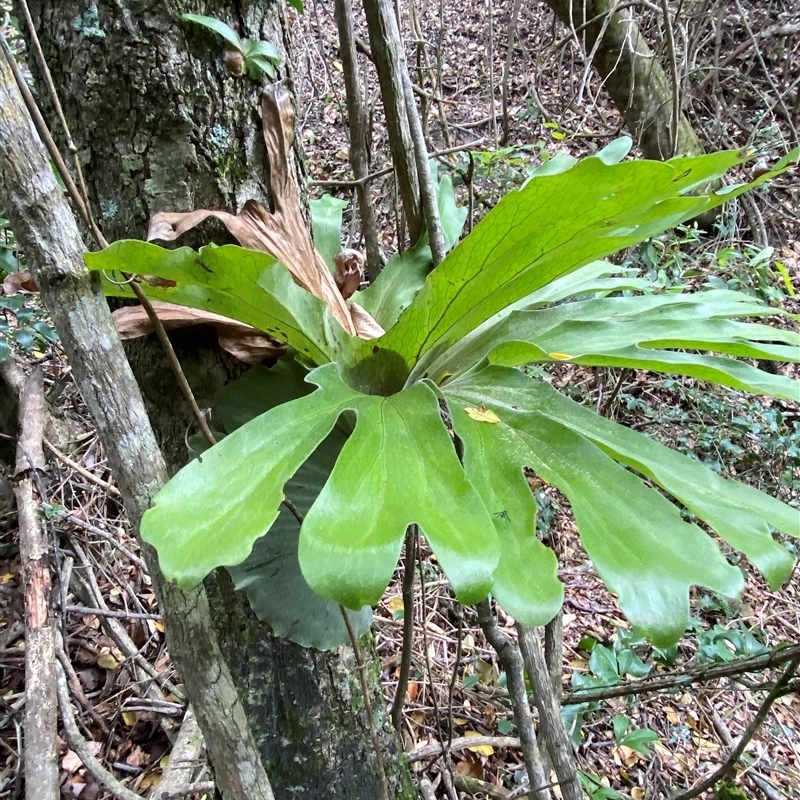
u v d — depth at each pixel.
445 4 5.23
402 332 0.90
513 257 0.80
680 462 0.84
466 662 1.97
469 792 1.58
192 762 1.37
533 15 4.98
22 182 0.67
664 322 0.96
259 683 0.99
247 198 0.92
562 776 1.14
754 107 4.66
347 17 1.35
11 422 2.32
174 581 0.69
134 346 0.94
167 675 1.85
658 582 0.73
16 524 2.25
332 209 1.19
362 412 0.81
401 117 1.11
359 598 0.66
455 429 0.85
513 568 0.74
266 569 0.92
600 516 0.77
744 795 1.13
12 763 1.64
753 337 0.93
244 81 0.90
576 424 0.87
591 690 1.44
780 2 4.75
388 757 1.12
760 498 0.81
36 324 2.16
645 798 1.82
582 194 0.69
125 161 0.88
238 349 0.91
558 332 0.99
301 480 0.94
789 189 4.28
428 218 1.13
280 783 1.03
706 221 4.11
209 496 0.72
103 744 1.74
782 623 2.50
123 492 0.73
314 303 0.83
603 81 3.52
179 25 0.85
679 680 1.31
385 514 0.71
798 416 3.38
